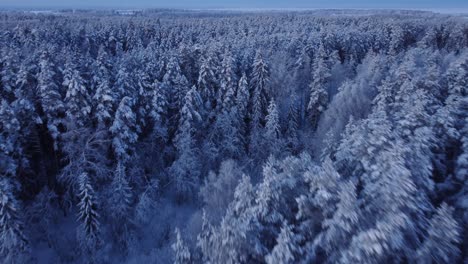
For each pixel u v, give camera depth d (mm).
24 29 68312
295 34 72062
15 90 28406
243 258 12609
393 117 28812
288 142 37625
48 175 30406
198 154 35031
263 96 40750
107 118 29750
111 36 70688
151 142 34500
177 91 36438
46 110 27750
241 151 36969
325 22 112312
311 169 14820
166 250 27109
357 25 103812
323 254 11984
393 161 14016
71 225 28500
